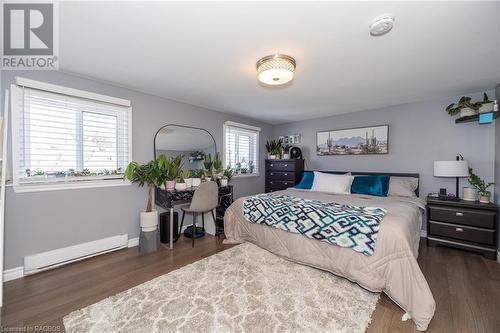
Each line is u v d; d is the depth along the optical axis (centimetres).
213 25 150
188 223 350
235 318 150
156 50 184
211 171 359
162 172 273
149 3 129
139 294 177
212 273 209
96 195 252
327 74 231
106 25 150
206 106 360
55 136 226
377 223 183
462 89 276
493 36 162
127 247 276
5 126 165
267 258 240
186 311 157
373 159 374
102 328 142
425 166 328
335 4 130
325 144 428
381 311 160
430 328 143
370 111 377
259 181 475
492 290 184
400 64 208
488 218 248
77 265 228
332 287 186
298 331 139
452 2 128
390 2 128
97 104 249
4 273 196
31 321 148
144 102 292
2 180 156
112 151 269
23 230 207
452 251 267
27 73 208
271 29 154
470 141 295
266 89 278
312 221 216
